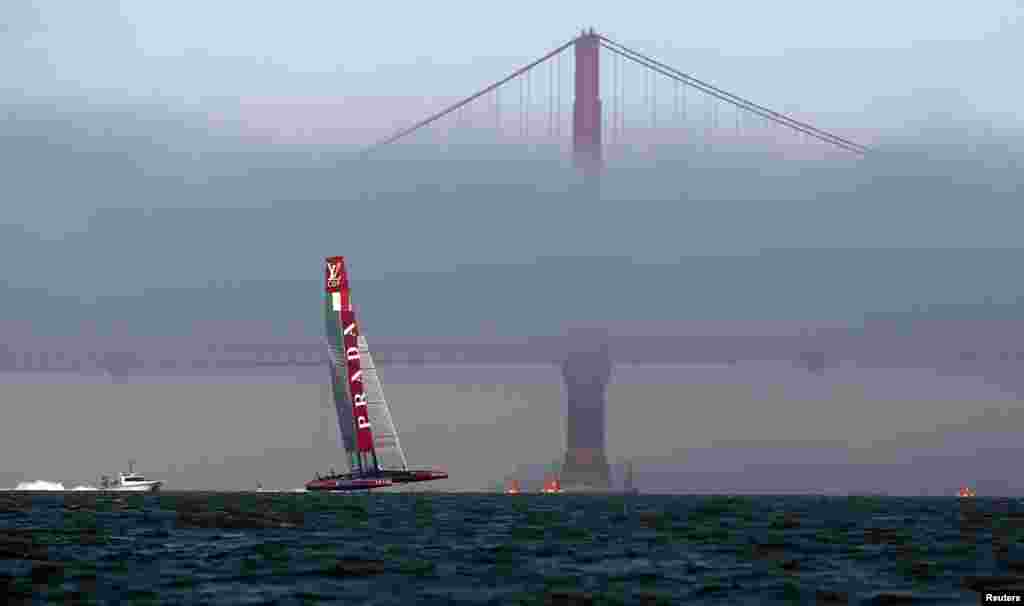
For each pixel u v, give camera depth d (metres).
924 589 167.88
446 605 152.75
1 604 151.88
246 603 153.12
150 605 151.50
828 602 156.50
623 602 155.75
